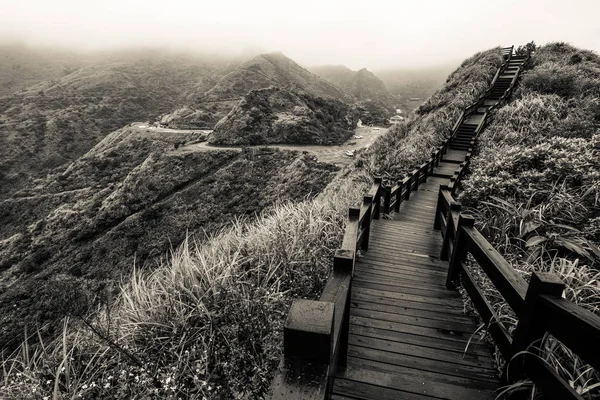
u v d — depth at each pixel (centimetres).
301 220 462
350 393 214
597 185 438
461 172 803
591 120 918
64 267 3884
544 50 2408
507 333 208
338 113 11244
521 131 1030
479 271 345
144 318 266
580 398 130
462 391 214
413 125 1970
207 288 292
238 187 5103
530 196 470
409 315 313
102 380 220
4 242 4838
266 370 228
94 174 7412
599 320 125
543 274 159
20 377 226
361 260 458
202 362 230
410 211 783
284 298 300
